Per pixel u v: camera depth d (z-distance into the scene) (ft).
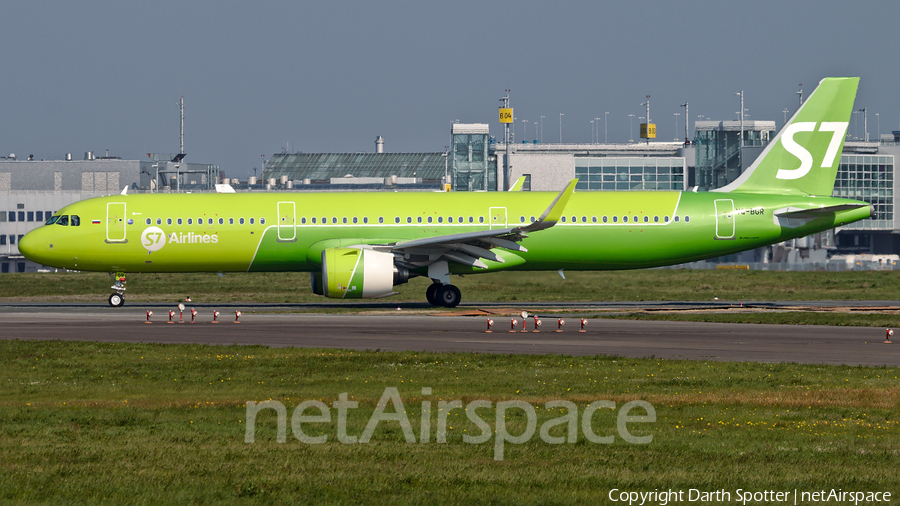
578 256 578.25
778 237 588.50
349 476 173.99
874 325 460.96
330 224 565.53
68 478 171.94
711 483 170.50
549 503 158.30
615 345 387.34
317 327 454.81
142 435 210.38
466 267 577.43
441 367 321.73
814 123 597.52
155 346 378.73
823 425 223.51
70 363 332.80
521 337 415.03
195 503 157.17
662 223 577.84
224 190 607.37
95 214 563.07
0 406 249.75
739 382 289.33
